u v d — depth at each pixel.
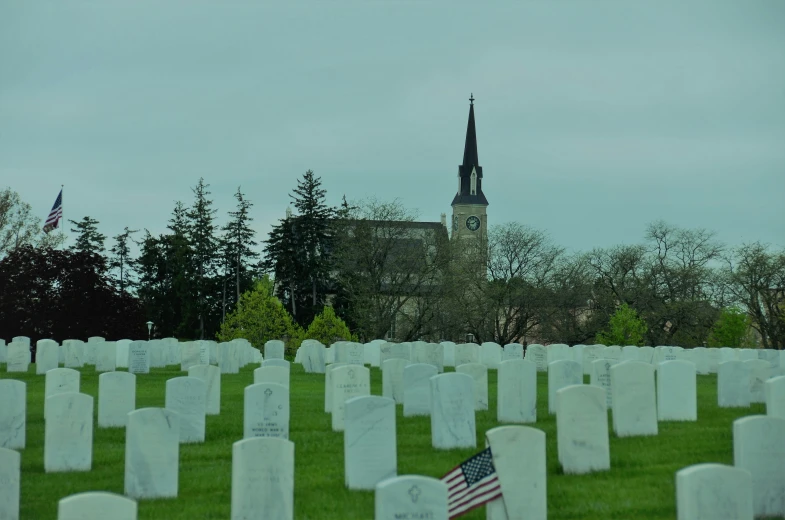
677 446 20.03
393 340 73.50
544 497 14.61
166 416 16.58
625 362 21.50
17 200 81.88
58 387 26.89
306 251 100.81
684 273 79.69
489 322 77.25
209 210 104.94
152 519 14.98
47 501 16.28
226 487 17.28
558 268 80.25
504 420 24.20
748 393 27.70
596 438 17.88
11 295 75.81
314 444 21.41
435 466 18.34
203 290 100.69
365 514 15.10
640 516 14.73
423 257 74.88
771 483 14.73
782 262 77.19
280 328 70.00
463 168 145.75
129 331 77.75
